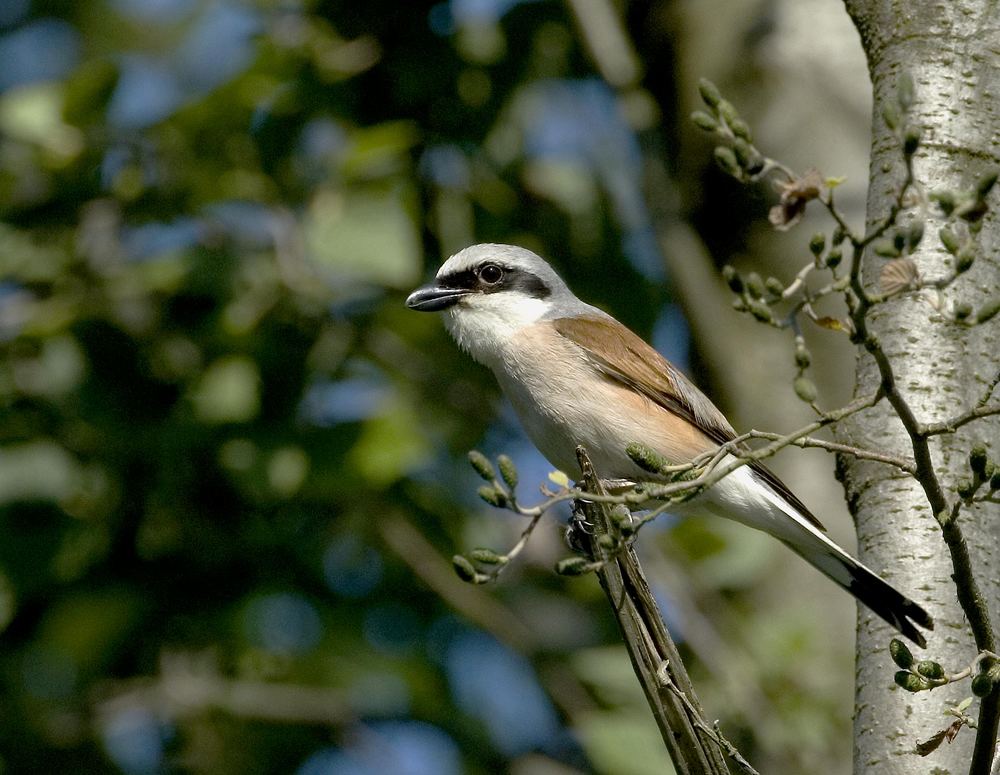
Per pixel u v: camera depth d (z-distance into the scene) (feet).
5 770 39.75
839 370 33.50
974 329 20.01
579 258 42.83
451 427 41.14
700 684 34.65
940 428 15.19
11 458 37.93
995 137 20.81
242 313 38.37
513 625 38.60
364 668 40.75
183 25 55.62
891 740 18.44
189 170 39.17
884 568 19.26
